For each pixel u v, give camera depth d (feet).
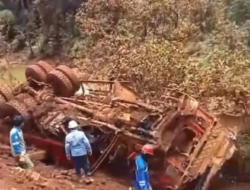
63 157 44.42
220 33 72.95
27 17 141.08
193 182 38.29
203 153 38.68
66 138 40.65
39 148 45.85
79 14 88.79
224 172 45.60
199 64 59.47
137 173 34.94
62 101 47.21
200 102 50.31
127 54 57.16
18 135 41.65
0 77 82.02
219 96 50.60
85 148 40.63
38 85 50.78
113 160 42.50
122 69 55.21
